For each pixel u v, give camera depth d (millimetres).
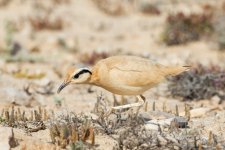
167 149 9344
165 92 14391
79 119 10586
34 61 19703
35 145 9266
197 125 10883
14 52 20594
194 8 26797
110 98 13805
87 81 10336
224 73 14750
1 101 13156
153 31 24062
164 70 10406
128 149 9359
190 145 9383
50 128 9789
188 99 13922
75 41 22484
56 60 19969
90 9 27953
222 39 20672
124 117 10734
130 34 23906
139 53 20062
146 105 11867
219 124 11055
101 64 10305
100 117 10445
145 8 27203
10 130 9297
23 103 13164
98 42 22797
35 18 25562
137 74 10094
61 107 12836
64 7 28016
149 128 10227
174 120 10461
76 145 9078
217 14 22734
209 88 13930
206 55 20000
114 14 27047
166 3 28328
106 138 9844
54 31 24219
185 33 21859
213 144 9562
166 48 21500
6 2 27750
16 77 16625
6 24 23844
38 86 15391
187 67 10547
